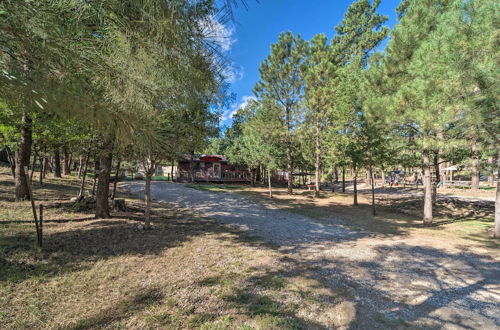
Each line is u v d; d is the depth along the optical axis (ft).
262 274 13.04
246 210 34.86
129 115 5.26
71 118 5.29
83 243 15.51
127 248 15.56
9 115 13.42
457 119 20.51
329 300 10.69
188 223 24.77
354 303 10.53
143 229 20.02
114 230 19.02
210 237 19.83
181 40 4.90
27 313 8.32
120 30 4.41
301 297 10.77
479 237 23.06
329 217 32.01
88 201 26.05
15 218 18.79
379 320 9.32
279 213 33.60
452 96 20.18
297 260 15.72
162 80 5.28
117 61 4.67
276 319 8.84
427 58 21.45
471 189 62.54
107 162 23.24
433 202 41.16
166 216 27.40
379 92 30.04
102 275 11.60
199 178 75.10
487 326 9.12
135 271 12.40
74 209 24.25
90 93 4.91
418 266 15.37
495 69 17.48
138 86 4.90
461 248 19.39
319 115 47.37
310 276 13.19
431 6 27.48
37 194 29.66
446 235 23.80
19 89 4.19
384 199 50.78
